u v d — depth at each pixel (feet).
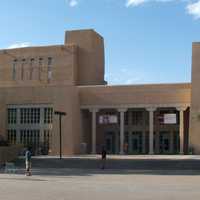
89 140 247.50
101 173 128.47
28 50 261.24
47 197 68.23
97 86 238.48
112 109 242.17
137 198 67.05
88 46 260.62
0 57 265.75
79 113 238.89
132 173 128.16
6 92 238.89
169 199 65.98
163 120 236.02
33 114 234.79
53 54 257.34
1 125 238.27
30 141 233.76
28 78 260.01
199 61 225.76
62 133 229.45
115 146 243.40
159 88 231.30
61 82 255.29
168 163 155.84
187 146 231.71
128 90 234.58
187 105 227.61
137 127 242.58
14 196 69.56
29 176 115.65
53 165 160.45
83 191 77.20
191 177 113.39
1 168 149.69
